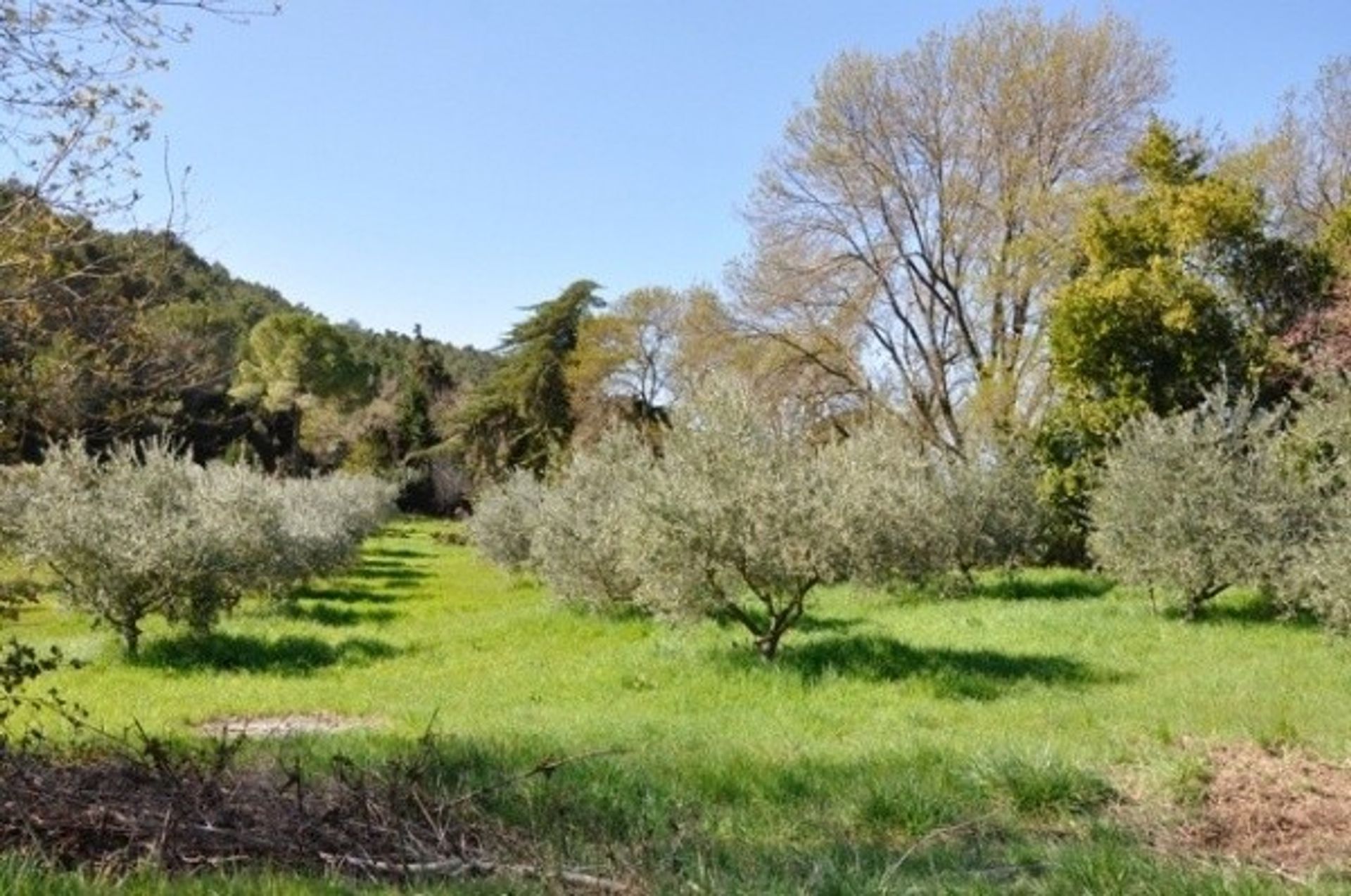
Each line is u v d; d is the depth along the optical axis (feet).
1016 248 85.76
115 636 49.52
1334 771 22.43
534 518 69.21
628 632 52.44
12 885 11.82
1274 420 51.90
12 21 16.30
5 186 17.08
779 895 13.97
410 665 46.47
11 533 44.96
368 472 201.77
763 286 100.22
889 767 23.58
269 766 21.77
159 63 17.53
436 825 15.97
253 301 215.72
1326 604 40.88
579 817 18.90
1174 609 52.37
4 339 17.80
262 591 65.41
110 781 16.52
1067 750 24.40
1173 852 17.31
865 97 94.68
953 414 98.89
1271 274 70.44
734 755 24.93
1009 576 71.67
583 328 163.43
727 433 41.52
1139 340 69.97
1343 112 95.71
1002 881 15.30
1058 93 90.07
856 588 54.90
